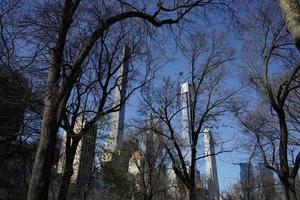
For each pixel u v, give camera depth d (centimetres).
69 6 1187
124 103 2125
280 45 2059
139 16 1357
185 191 2817
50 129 1030
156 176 3450
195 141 2747
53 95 1062
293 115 2591
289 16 526
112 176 2381
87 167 2220
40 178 974
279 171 1950
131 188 2858
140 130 3130
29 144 2577
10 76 943
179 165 2877
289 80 1969
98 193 2658
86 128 1889
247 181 3962
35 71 1002
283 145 1886
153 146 3294
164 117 2823
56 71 1087
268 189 4069
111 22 1280
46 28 1202
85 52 1162
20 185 2908
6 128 2069
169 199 4072
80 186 2239
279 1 558
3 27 943
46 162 996
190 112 2811
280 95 1966
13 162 2886
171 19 1417
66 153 1886
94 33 1221
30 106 1113
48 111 1049
